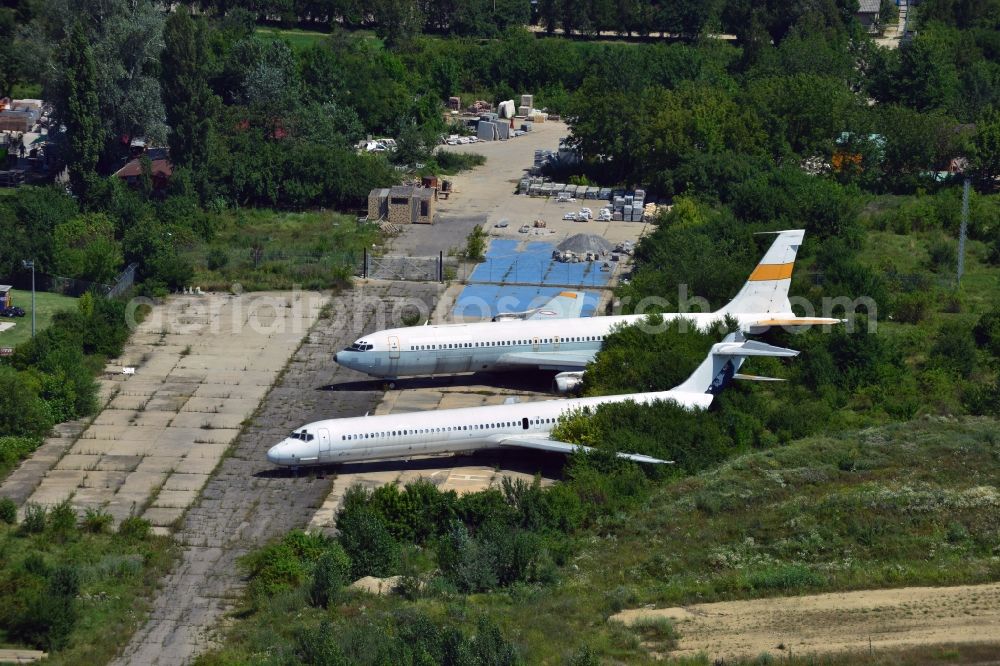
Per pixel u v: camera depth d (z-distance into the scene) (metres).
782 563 138.38
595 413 166.75
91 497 159.38
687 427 166.00
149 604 135.00
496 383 195.25
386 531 143.62
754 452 169.62
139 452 171.38
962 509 147.25
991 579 133.12
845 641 120.56
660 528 146.88
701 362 181.75
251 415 182.75
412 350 186.50
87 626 129.62
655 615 127.19
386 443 162.25
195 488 161.88
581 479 155.25
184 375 195.25
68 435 175.88
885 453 165.38
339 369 199.25
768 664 115.56
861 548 140.88
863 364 194.62
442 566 139.25
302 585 137.00
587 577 136.88
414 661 112.94
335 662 113.56
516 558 137.38
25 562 137.25
